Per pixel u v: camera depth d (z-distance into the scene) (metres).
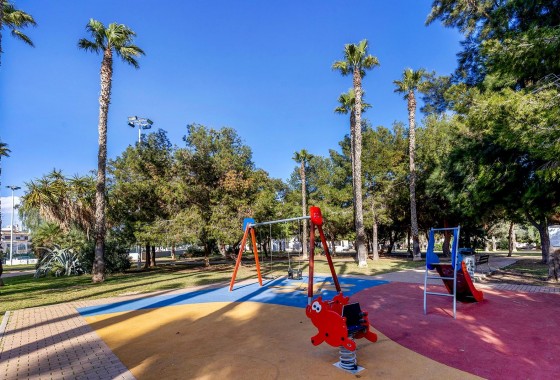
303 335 6.48
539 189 10.30
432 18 16.34
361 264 19.83
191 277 17.56
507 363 4.76
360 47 21.14
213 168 22.92
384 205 28.09
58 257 23.02
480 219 16.59
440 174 20.03
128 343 6.38
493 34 12.36
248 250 55.94
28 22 17.59
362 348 5.55
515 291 10.00
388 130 30.31
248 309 9.03
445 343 5.70
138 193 22.59
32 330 7.53
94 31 17.78
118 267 24.03
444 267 8.36
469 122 9.07
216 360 5.25
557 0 9.59
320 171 35.81
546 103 7.05
